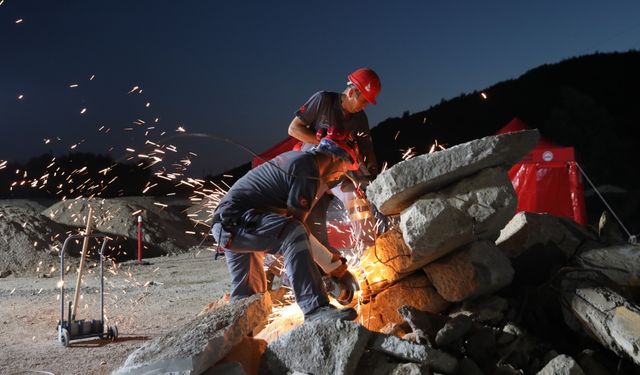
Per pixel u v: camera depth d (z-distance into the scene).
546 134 44.34
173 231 20.30
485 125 72.38
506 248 5.70
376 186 4.95
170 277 12.73
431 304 5.11
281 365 4.25
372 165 6.18
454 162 4.75
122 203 20.14
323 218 5.93
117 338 6.99
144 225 19.11
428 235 4.80
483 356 4.39
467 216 4.84
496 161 4.85
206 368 4.09
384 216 5.91
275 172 4.89
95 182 29.61
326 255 4.93
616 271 5.30
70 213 18.89
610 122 44.09
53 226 16.47
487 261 4.98
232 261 5.15
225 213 4.81
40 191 28.25
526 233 5.65
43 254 14.51
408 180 4.82
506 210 4.85
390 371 3.99
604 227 6.12
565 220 6.01
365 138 6.14
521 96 77.25
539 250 5.59
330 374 4.03
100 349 6.50
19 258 14.02
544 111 72.44
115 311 8.68
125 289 10.91
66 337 6.60
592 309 4.50
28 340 6.97
